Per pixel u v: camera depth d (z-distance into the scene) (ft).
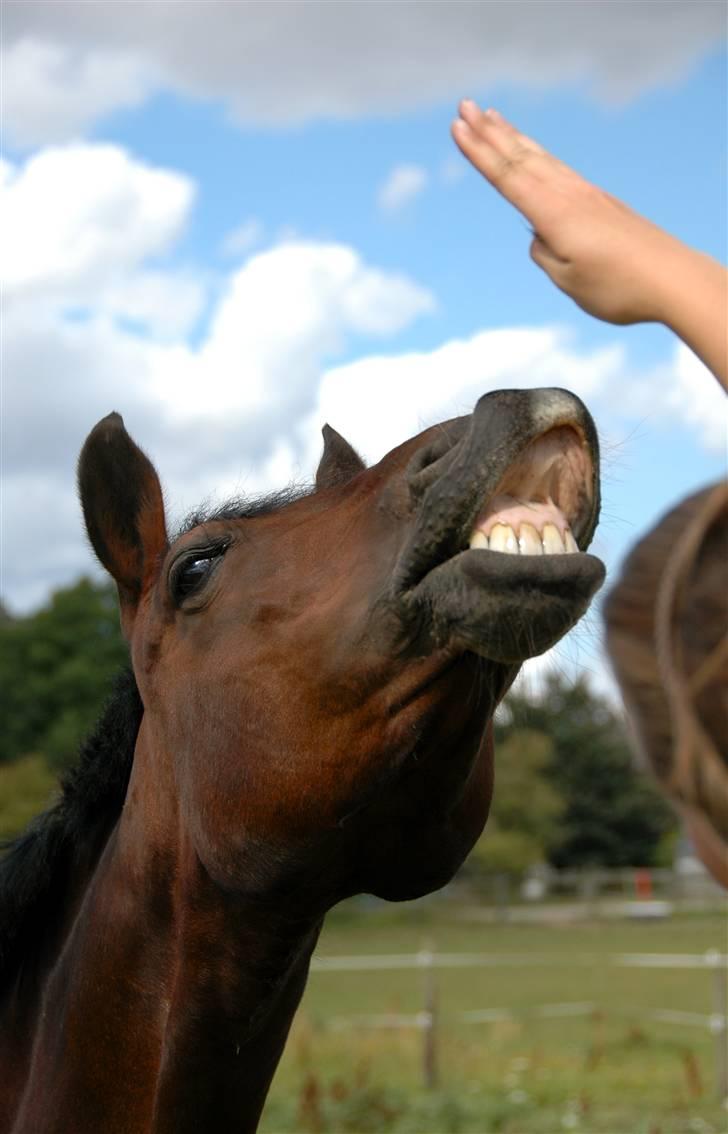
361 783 7.43
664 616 3.89
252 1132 9.12
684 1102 33.14
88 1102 9.10
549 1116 31.45
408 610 6.95
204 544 8.75
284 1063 40.04
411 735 7.25
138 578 9.91
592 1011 51.60
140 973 9.06
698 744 3.74
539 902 119.65
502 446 6.47
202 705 8.25
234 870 8.00
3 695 125.08
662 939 90.53
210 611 8.47
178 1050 8.70
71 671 124.67
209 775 8.12
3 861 10.26
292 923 8.28
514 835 123.85
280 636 7.80
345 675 7.36
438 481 6.73
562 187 5.23
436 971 76.84
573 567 6.22
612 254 5.05
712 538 3.96
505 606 6.28
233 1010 8.59
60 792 10.31
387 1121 30.81
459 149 5.48
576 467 6.75
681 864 113.80
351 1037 44.73
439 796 7.74
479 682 7.22
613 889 121.70
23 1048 9.80
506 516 6.57
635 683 4.07
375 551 7.48
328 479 10.65
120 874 9.27
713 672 3.82
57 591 129.59
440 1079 37.22
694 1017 49.73
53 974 9.68
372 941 96.27
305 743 7.54
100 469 9.88
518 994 63.77
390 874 8.20
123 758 9.96
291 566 8.07
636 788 139.95
